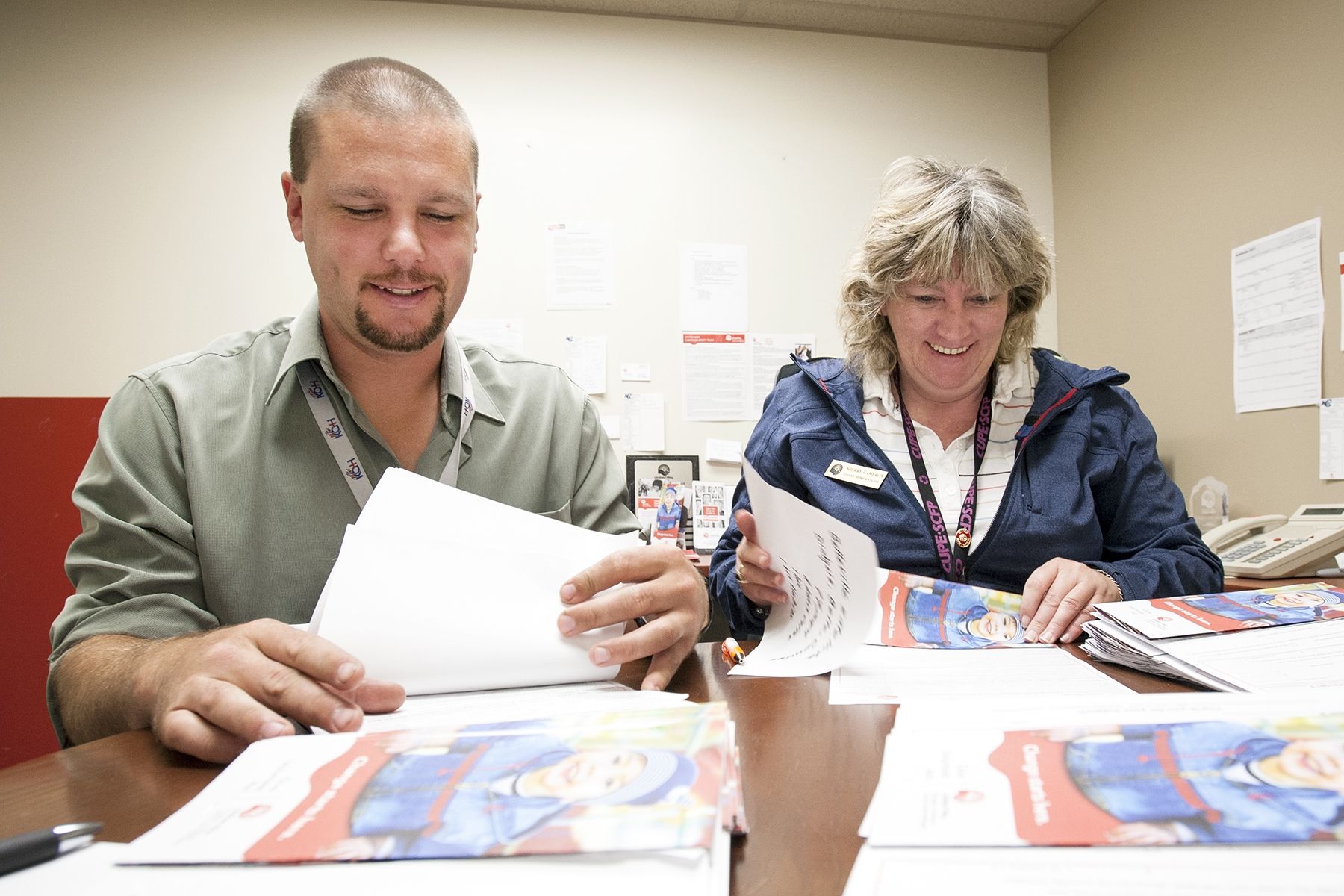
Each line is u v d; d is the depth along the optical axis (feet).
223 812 1.30
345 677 1.82
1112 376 4.13
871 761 1.65
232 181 8.41
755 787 1.52
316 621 2.26
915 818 1.23
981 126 9.66
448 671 2.17
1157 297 7.93
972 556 3.94
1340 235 6.00
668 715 1.58
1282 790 1.21
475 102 8.92
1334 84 6.04
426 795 1.30
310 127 2.97
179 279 8.30
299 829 1.23
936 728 1.63
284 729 1.72
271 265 8.41
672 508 8.83
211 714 1.74
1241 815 1.15
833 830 1.32
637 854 1.09
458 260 3.15
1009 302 4.21
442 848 1.13
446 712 1.97
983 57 9.68
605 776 1.30
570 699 2.07
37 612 7.82
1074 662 2.48
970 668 2.43
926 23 9.29
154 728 1.89
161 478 3.16
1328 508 5.80
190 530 3.08
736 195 9.27
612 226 9.06
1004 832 1.16
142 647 2.31
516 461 3.75
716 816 1.13
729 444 9.11
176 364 3.39
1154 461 4.21
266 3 8.57
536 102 9.02
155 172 8.32
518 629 2.23
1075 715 1.64
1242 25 6.88
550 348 8.92
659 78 9.21
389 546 2.26
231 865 1.15
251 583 3.16
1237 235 6.95
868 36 9.57
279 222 8.44
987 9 8.98
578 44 9.10
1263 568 5.32
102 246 8.21
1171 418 7.77
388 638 2.15
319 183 2.95
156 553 2.99
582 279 8.99
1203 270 7.34
